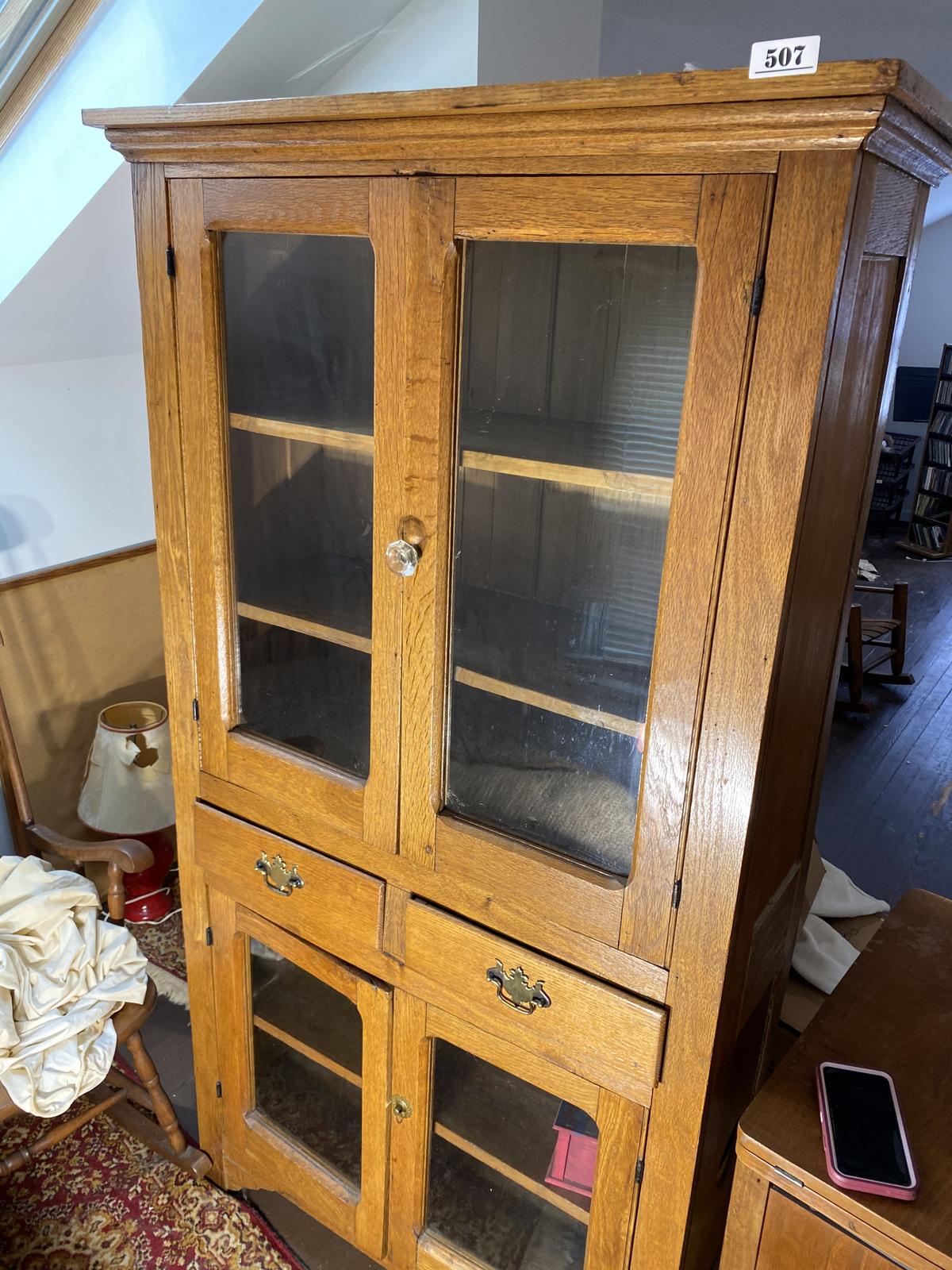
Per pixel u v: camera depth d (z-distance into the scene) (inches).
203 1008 60.2
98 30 56.8
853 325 33.4
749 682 34.3
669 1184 42.4
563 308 35.0
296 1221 62.7
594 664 38.6
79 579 82.9
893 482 259.4
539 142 33.0
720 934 37.7
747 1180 36.8
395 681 43.6
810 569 36.0
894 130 29.5
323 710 48.2
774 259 30.2
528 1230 49.8
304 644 47.7
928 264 269.6
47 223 65.6
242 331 44.5
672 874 38.0
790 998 65.3
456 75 52.9
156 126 41.6
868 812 123.5
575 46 60.1
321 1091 56.9
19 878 58.7
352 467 42.9
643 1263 44.6
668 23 66.0
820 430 32.6
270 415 44.9
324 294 41.2
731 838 36.3
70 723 85.7
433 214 36.4
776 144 29.0
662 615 35.4
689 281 32.5
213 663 50.8
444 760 43.9
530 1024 44.1
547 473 37.0
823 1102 37.2
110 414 94.4
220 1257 59.2
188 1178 64.1
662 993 39.9
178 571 50.4
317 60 56.0
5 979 53.0
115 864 59.5
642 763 38.0
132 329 87.0
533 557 38.7
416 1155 51.5
